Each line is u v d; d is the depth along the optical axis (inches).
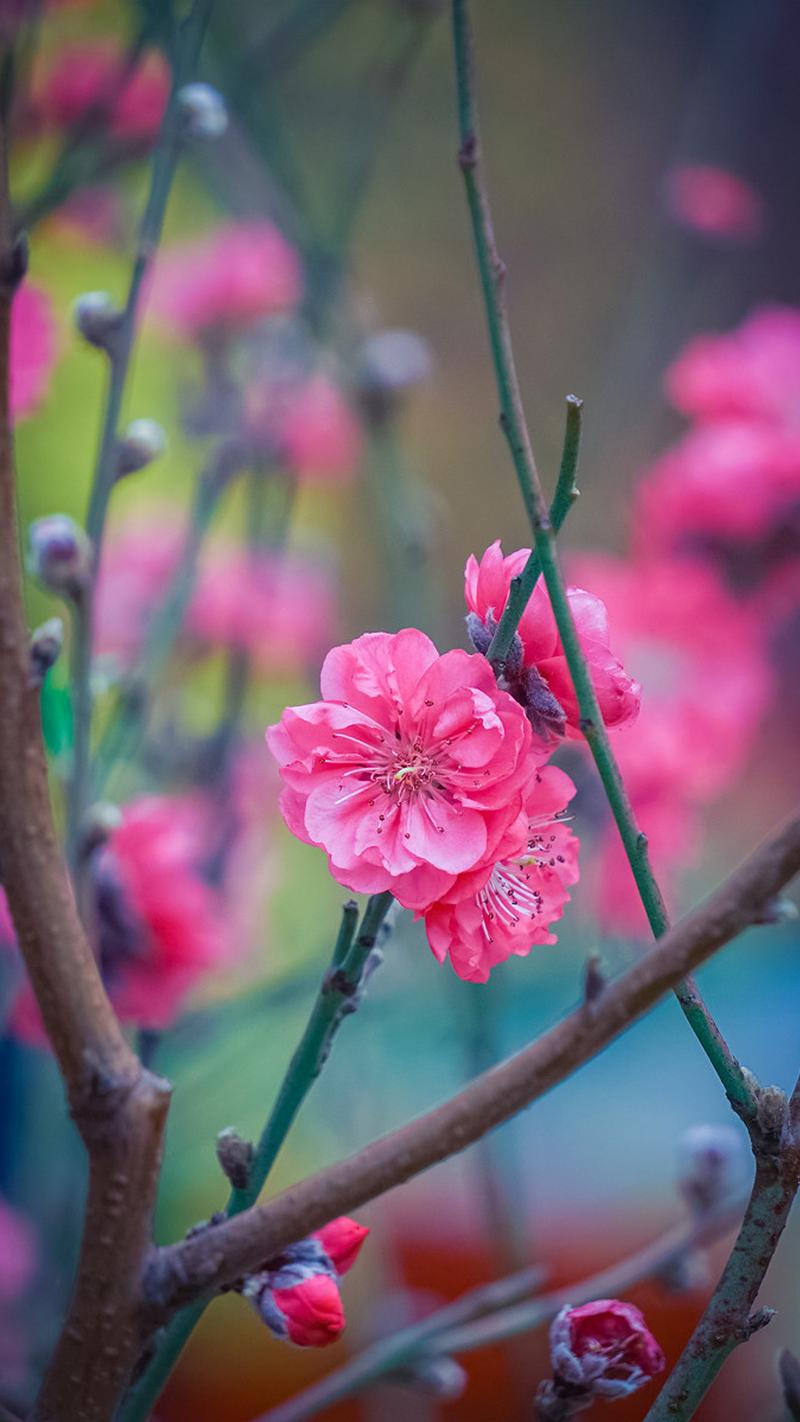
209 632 39.7
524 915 25.4
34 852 24.3
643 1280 29.5
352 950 25.0
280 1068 45.3
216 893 36.4
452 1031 36.6
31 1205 34.2
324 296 37.5
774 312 40.3
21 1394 31.1
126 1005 31.5
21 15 30.9
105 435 29.9
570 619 24.6
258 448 39.1
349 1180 24.1
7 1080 36.9
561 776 25.5
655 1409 24.8
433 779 25.0
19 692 24.2
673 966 23.6
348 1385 28.9
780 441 36.4
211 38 38.4
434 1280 43.9
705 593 38.0
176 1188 42.6
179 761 38.6
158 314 42.0
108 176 35.7
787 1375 25.7
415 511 40.6
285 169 37.2
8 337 24.0
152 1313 24.5
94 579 29.5
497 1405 39.8
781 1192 24.7
